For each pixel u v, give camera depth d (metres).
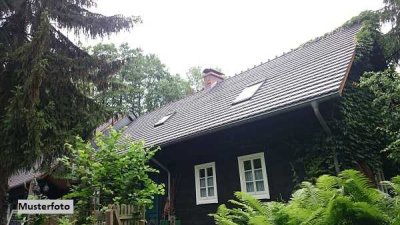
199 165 10.61
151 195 6.84
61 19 10.05
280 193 8.32
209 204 10.04
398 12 9.90
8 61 8.86
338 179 4.50
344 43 9.88
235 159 9.58
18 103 8.01
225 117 9.66
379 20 10.08
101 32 10.49
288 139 8.39
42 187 15.43
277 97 8.73
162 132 12.38
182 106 14.81
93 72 10.09
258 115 8.23
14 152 8.34
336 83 7.35
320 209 3.90
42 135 8.73
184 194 10.91
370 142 8.16
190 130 10.44
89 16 10.40
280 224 4.20
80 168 6.50
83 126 9.59
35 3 9.74
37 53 8.32
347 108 7.84
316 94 7.31
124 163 6.58
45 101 9.17
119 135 7.11
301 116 8.18
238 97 10.84
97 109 10.01
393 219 3.85
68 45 10.47
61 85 9.49
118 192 6.44
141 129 15.36
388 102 7.02
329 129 7.50
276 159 8.58
